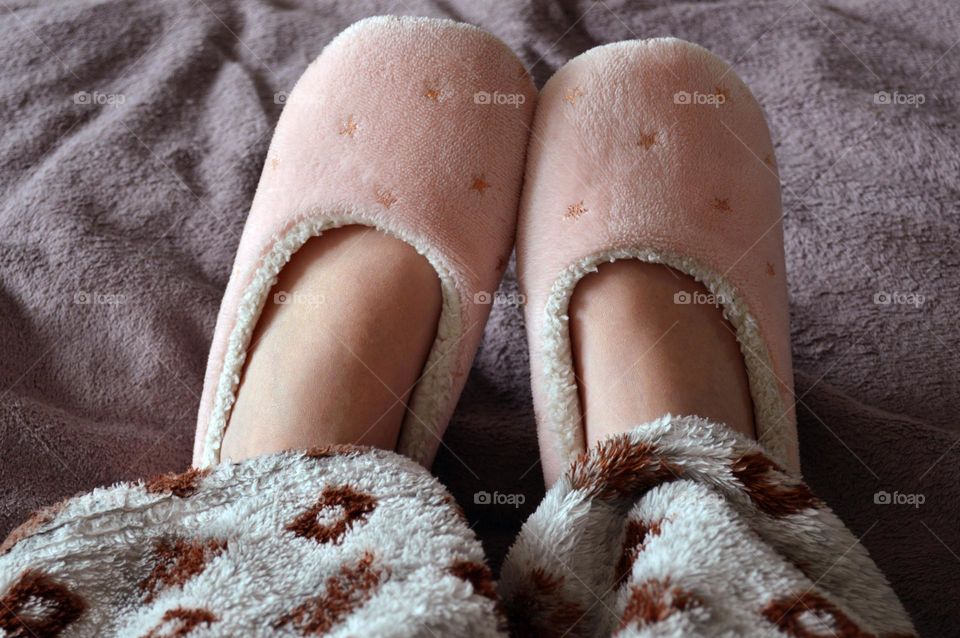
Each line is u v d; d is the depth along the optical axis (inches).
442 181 18.5
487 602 13.2
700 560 13.4
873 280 21.7
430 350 18.2
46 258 21.4
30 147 23.8
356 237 18.3
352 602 13.3
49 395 20.3
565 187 18.5
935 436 19.2
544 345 17.8
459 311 18.2
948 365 20.5
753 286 17.9
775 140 24.0
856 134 23.8
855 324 21.1
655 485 15.1
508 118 19.3
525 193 19.0
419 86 19.2
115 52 25.9
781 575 13.4
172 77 25.0
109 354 20.6
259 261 18.0
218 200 22.9
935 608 17.9
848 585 14.3
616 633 13.1
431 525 14.1
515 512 19.1
